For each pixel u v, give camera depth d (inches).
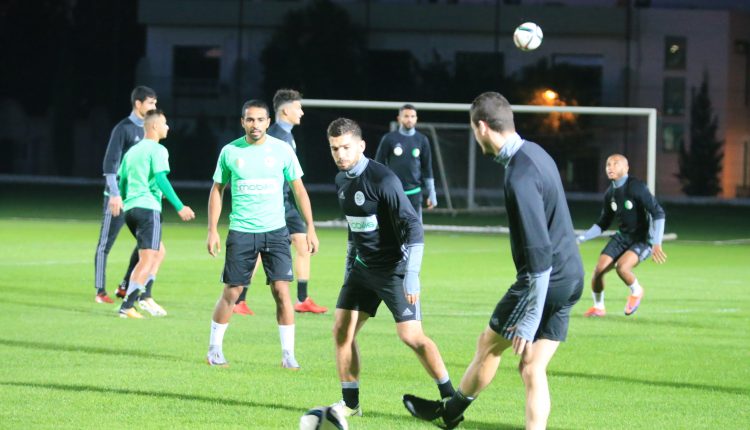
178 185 2864.2
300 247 756.6
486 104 362.3
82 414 436.8
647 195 733.3
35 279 922.7
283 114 705.6
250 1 3014.3
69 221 1642.5
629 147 2891.2
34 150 3063.5
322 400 470.3
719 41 2950.3
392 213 418.6
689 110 2957.7
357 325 443.2
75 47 3046.3
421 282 965.2
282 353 550.0
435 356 429.1
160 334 647.8
